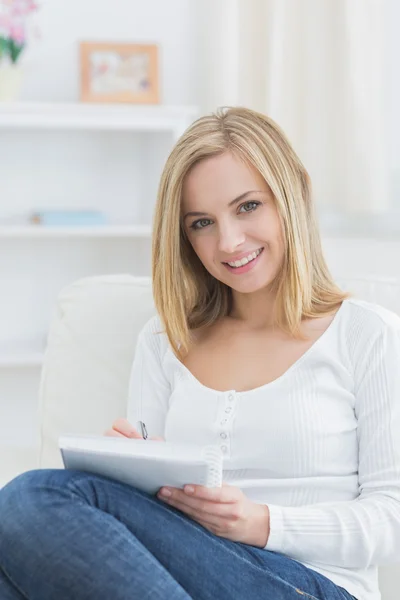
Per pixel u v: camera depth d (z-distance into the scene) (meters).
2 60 4.15
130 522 1.82
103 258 4.83
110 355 2.76
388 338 2.17
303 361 2.20
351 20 4.29
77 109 4.17
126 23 4.64
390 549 2.00
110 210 4.77
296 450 2.13
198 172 2.24
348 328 2.23
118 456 1.79
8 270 4.72
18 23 4.14
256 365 2.27
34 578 1.69
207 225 2.28
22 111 4.11
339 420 2.15
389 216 4.41
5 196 4.64
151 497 1.91
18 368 4.75
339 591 1.99
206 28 4.62
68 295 2.93
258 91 4.55
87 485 1.83
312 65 4.43
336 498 2.13
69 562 1.68
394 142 4.40
